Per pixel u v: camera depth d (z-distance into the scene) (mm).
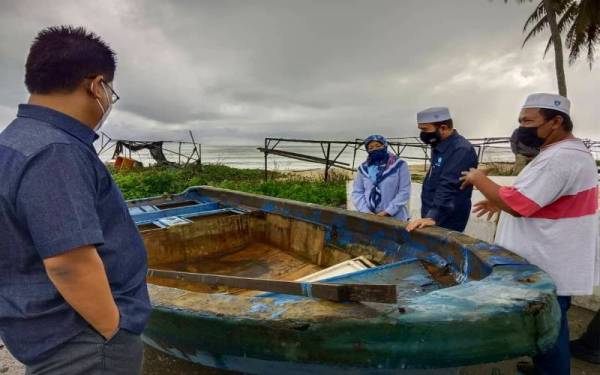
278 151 14562
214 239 4938
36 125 1261
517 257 2430
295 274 4230
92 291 1237
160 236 4535
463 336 1716
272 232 5023
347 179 14867
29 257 1263
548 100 2377
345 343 1763
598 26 16750
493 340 1738
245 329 1898
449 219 3629
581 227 2365
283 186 11172
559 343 2490
